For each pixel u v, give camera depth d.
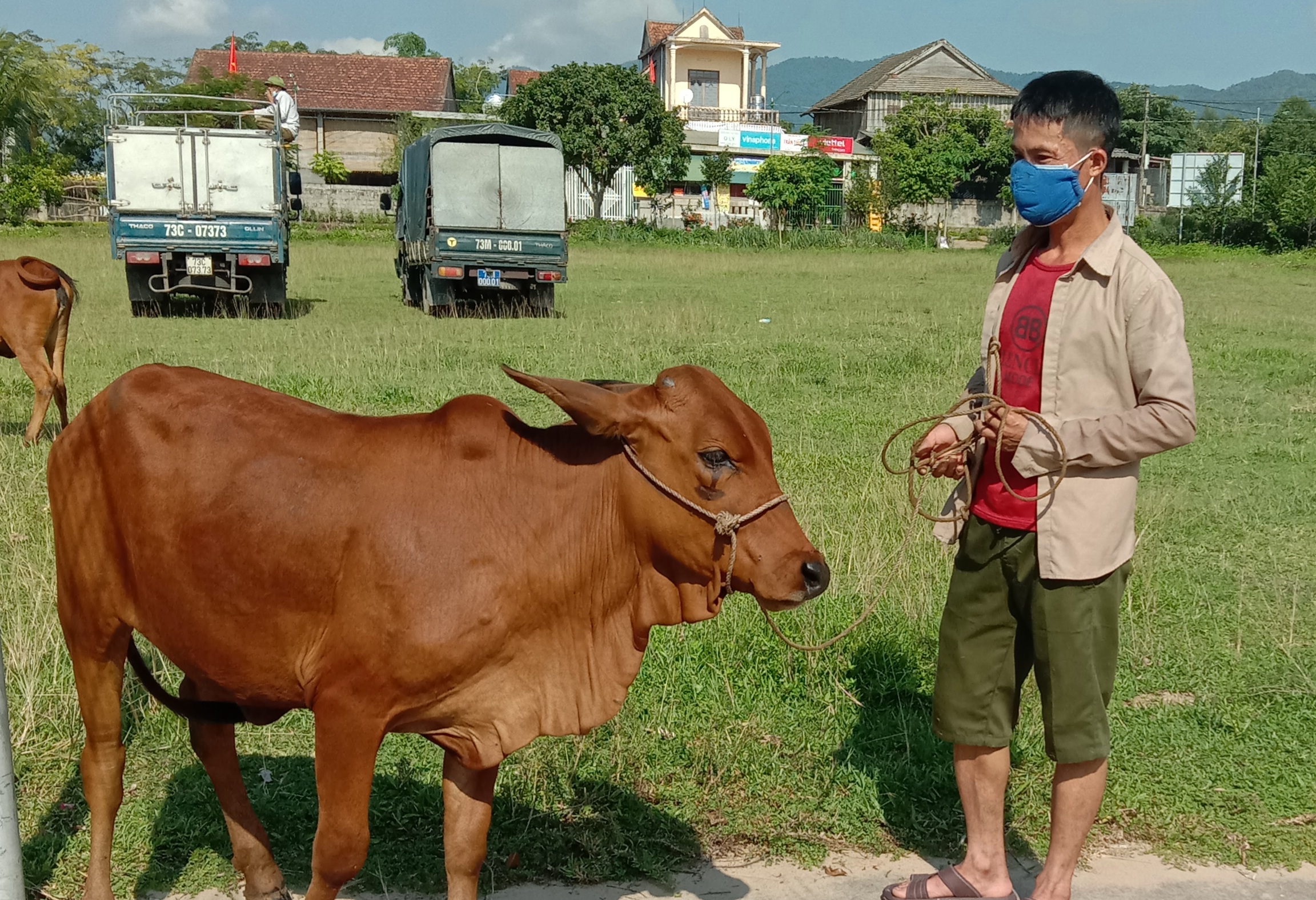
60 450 3.21
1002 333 3.39
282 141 16.75
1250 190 42.25
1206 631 5.61
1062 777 3.31
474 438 3.00
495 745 3.00
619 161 41.50
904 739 4.55
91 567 3.15
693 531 2.93
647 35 58.97
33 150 44.19
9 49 46.62
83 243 30.19
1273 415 10.80
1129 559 3.28
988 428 3.25
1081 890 3.69
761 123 54.94
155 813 3.89
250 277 16.48
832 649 5.16
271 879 3.41
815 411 10.34
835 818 4.06
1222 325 17.34
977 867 3.52
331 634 2.89
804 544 2.90
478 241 16.80
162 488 2.99
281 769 4.21
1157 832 4.02
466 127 16.83
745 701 4.80
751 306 19.39
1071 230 3.25
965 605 3.43
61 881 3.54
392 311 18.06
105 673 3.26
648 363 12.48
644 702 4.71
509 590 2.91
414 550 2.85
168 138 15.81
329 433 3.03
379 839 3.84
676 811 4.08
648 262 30.64
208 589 2.95
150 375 3.15
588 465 3.01
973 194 50.03
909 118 47.78
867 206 45.38
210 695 3.34
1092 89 3.09
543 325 15.90
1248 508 7.84
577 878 3.72
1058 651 3.24
